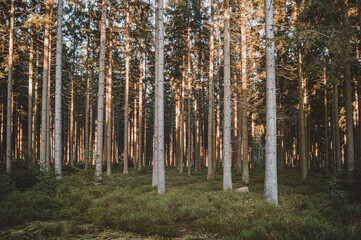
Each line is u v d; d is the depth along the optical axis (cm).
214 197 884
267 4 888
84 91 3025
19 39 1548
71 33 2123
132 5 2014
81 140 3556
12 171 1159
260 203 776
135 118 2658
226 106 1202
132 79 2683
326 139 1858
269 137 859
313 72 1036
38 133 3322
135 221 640
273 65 877
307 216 643
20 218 641
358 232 492
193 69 2405
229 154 1175
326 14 973
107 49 2203
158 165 1093
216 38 2170
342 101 1980
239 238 486
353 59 834
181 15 2278
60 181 1102
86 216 710
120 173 2066
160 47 1175
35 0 1603
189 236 554
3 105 2308
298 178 1599
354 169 1074
